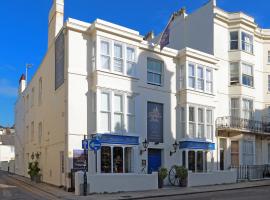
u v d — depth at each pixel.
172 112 26.38
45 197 18.56
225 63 30.70
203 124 27.12
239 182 27.05
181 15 33.12
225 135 29.44
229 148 29.64
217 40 30.17
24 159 38.00
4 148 65.44
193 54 27.02
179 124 26.47
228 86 30.69
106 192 19.88
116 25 22.81
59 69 23.95
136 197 18.23
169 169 25.28
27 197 18.42
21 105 42.19
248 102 31.39
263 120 32.66
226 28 31.12
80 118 21.77
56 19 25.77
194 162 26.33
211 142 27.44
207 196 18.56
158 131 25.34
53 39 26.06
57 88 24.31
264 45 33.94
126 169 23.08
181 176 23.84
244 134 30.25
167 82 26.36
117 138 22.17
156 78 25.91
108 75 22.28
